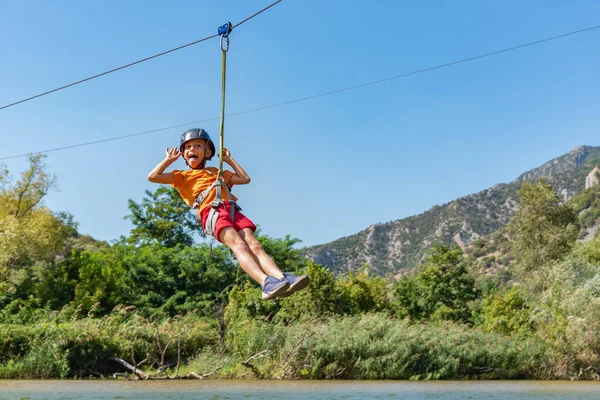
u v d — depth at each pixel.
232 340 28.02
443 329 28.78
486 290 60.16
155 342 26.78
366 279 46.00
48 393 14.16
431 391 16.94
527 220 68.50
